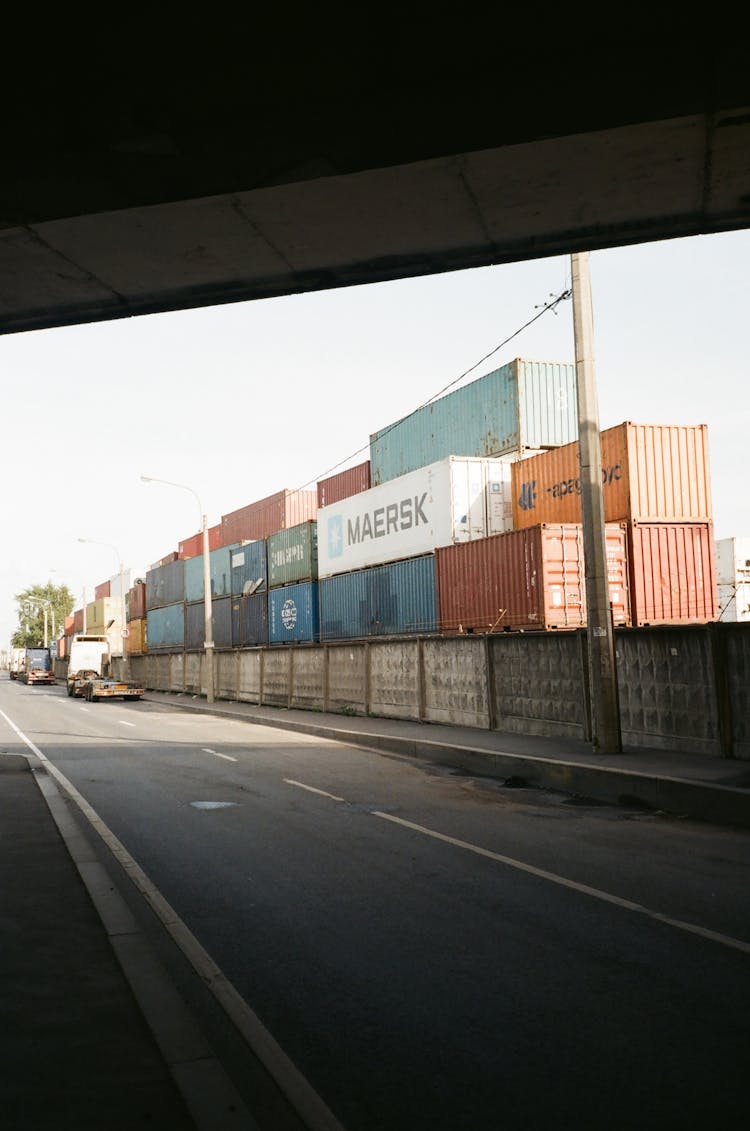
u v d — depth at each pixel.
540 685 17.94
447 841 9.36
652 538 20.95
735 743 13.15
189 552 56.34
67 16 5.75
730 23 5.95
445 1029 4.52
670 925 6.30
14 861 7.84
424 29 5.95
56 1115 3.33
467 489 25.14
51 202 8.05
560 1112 3.66
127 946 5.42
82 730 25.27
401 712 23.78
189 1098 3.45
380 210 8.38
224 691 39.41
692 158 7.55
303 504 42.50
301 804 11.83
